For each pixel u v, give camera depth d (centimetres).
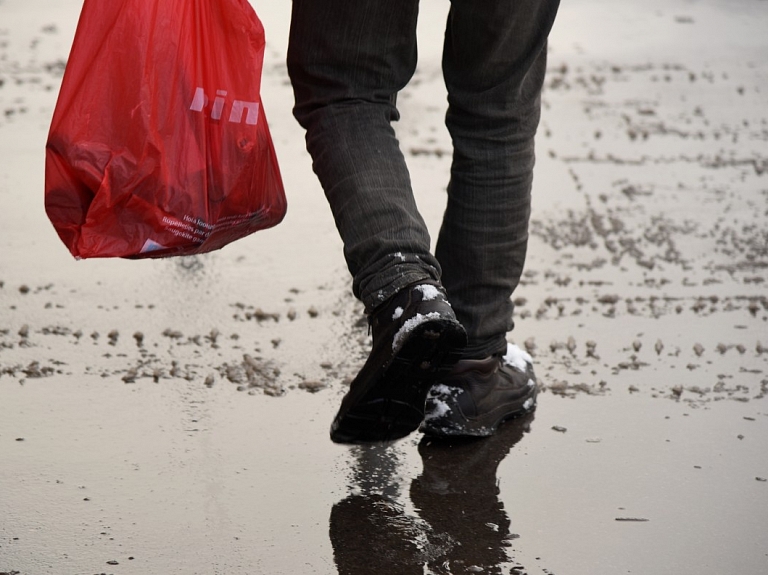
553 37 1084
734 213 572
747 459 309
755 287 463
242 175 287
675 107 815
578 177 636
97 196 264
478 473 299
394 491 287
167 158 271
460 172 305
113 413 329
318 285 462
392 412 278
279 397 346
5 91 797
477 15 275
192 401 341
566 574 248
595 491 289
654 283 467
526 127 303
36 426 319
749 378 368
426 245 273
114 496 279
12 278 454
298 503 279
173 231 277
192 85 274
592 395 353
